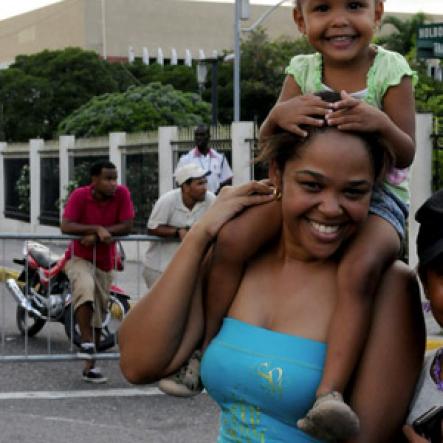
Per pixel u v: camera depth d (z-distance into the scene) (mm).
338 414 2643
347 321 2820
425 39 13320
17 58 42250
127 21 74750
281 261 2971
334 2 3242
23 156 27125
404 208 3111
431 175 12859
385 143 2816
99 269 9562
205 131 13867
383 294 2920
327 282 2900
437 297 2818
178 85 44250
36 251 11031
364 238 2912
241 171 16297
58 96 39750
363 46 3270
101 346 9883
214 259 2996
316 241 2799
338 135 2760
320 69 3383
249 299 2947
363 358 2855
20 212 27422
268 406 2816
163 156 18703
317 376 2781
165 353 2949
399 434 2893
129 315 3023
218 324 3012
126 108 27375
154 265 9750
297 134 2771
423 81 19719
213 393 2941
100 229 9383
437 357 2881
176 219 9664
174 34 76750
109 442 7434
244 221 2969
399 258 3072
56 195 24359
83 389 9141
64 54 40625
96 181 9492
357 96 3301
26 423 7945
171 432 7730
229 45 78625
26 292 10578
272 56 38812
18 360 9719
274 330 2877
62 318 10586
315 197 2771
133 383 3047
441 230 2760
